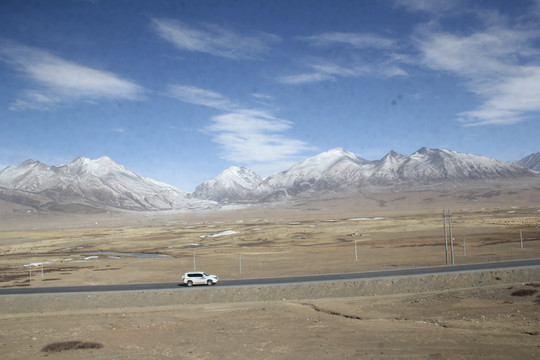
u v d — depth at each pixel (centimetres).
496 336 3359
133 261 10362
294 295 5597
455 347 3103
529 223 14362
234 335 3831
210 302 5556
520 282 5525
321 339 3553
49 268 9631
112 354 3359
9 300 5597
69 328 4384
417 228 15225
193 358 3181
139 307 5453
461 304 4697
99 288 6256
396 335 3556
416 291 5525
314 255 9662
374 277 5972
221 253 11231
